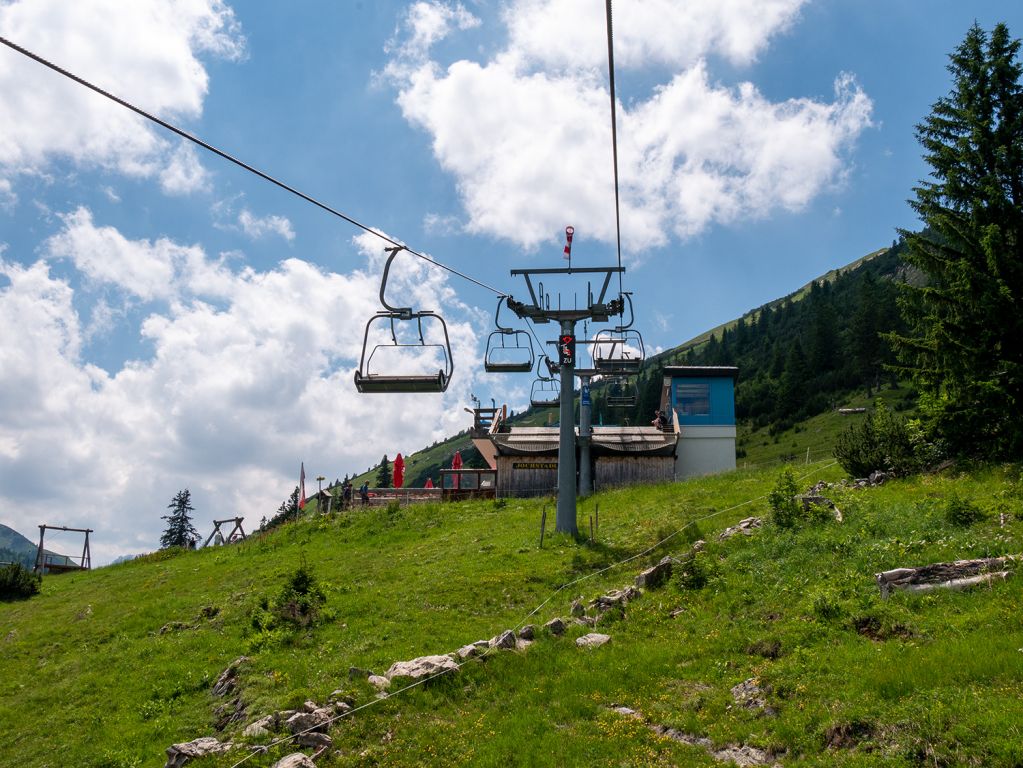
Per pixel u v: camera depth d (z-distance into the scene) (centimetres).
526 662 1806
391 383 2006
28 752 1841
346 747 1512
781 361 15112
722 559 2367
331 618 2398
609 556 2773
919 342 2908
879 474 3019
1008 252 2805
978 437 2811
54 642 2773
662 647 1817
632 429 5081
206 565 3869
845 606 1792
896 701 1335
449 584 2634
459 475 5359
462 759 1434
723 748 1366
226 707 1848
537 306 3303
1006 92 3017
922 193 3061
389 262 1955
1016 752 1094
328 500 5025
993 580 1727
